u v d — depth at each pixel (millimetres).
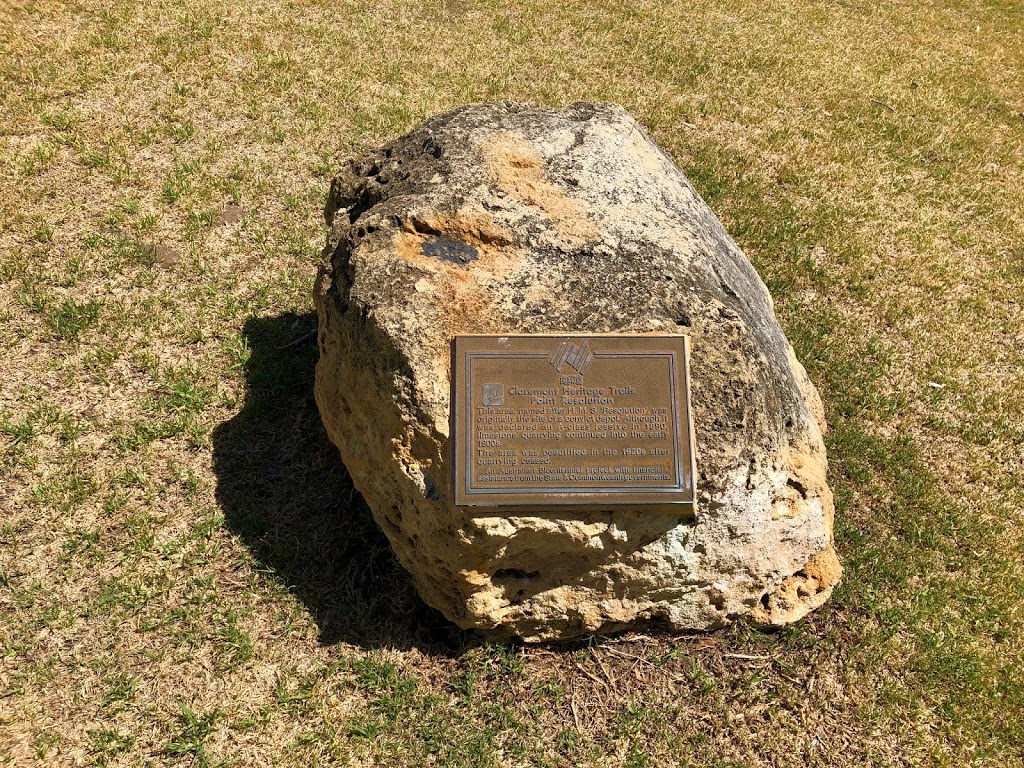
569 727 1445
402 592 1586
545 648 1538
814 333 2260
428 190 1579
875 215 2719
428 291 1411
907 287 2459
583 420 1373
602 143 1775
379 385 1380
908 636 1604
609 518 1374
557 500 1339
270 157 2641
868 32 4125
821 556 1590
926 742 1461
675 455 1370
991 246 2670
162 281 2178
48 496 1690
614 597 1478
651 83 3338
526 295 1448
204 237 2318
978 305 2426
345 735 1410
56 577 1572
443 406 1352
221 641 1508
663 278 1513
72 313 2045
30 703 1404
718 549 1445
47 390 1886
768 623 1553
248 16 3434
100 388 1903
